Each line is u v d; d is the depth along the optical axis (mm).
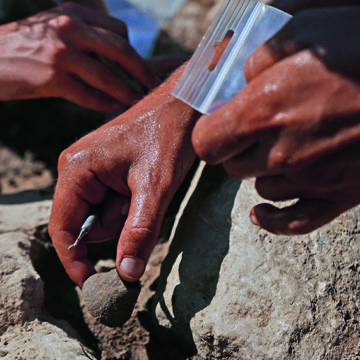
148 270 1738
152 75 2025
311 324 1297
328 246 1399
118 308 1292
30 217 1823
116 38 1946
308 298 1325
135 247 1251
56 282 1758
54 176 2715
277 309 1310
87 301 1320
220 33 929
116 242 1815
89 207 1441
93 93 2014
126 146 1412
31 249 1686
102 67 1932
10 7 3553
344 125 727
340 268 1378
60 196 1400
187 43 3457
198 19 3684
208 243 1473
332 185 792
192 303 1395
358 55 718
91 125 2973
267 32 903
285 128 743
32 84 1969
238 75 890
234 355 1299
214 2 3799
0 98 2029
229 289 1353
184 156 1435
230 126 772
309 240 1402
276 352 1259
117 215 1455
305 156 755
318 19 762
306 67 732
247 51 900
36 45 1940
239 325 1299
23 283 1464
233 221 1468
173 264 1519
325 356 1274
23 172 2764
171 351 1474
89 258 1817
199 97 906
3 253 1551
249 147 806
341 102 720
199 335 1340
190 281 1426
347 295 1354
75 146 1448
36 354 1273
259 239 1410
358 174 774
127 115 1495
